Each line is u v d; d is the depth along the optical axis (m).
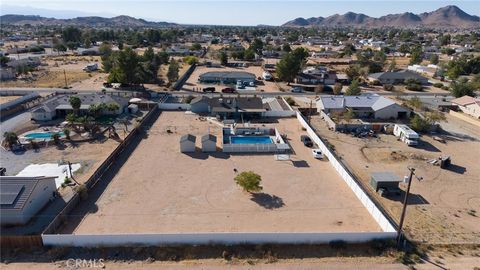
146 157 49.34
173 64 101.12
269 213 36.00
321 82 104.88
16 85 93.62
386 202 38.81
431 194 40.91
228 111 68.69
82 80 101.69
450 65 123.75
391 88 98.00
